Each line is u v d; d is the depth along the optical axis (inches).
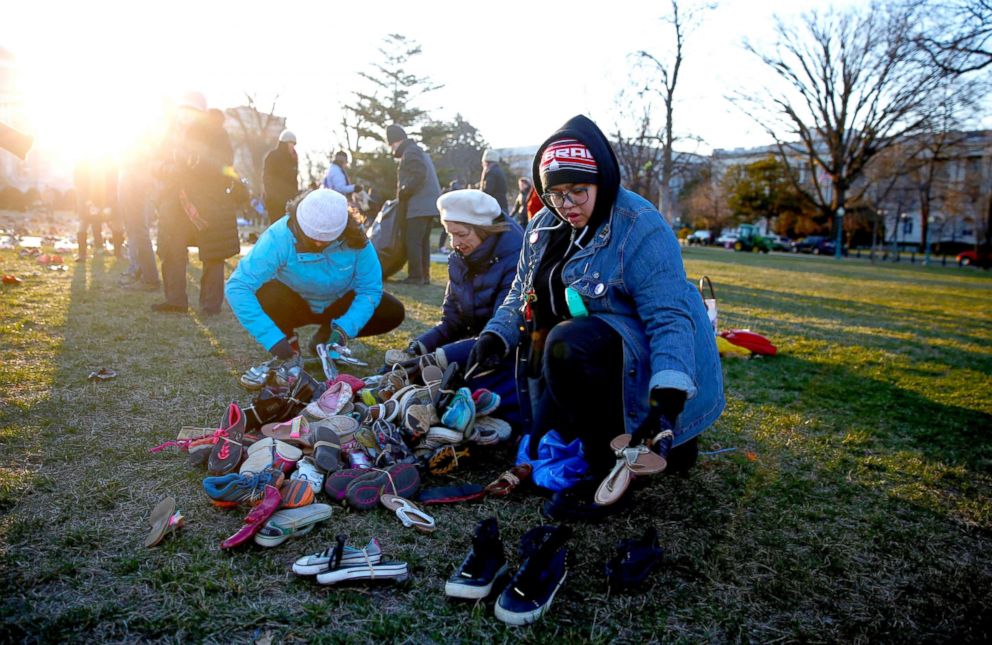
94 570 76.3
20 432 112.8
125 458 106.2
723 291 438.3
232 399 137.7
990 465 124.5
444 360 130.8
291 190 345.7
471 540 87.1
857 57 1608.0
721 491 108.3
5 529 83.3
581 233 98.4
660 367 84.7
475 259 139.3
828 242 1857.8
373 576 76.3
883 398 169.6
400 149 329.7
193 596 72.5
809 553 89.9
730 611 76.2
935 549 92.5
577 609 75.3
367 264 158.2
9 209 920.9
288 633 67.8
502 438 117.4
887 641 72.6
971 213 2012.8
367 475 96.9
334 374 147.7
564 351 92.4
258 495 90.3
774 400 164.2
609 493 86.4
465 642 68.4
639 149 1454.2
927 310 400.5
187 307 226.5
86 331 188.1
